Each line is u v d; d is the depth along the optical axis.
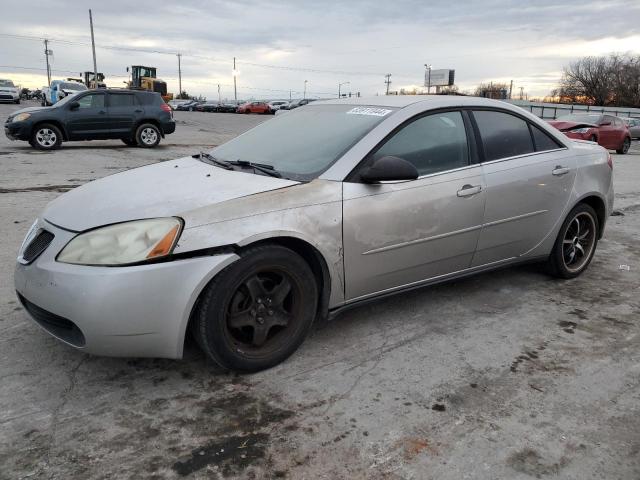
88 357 3.00
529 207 3.90
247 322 2.81
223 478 2.11
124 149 14.38
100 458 2.21
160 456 2.23
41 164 10.71
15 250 4.87
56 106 13.59
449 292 4.14
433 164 3.41
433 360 3.07
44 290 2.56
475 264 3.76
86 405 2.56
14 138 13.28
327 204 2.94
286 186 2.92
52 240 2.68
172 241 2.55
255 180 3.02
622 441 2.40
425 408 2.60
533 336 3.42
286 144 3.52
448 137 3.54
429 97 3.69
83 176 9.29
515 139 3.93
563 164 4.13
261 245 2.76
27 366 2.89
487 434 2.42
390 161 2.97
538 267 4.62
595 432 2.46
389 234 3.17
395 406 2.61
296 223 2.83
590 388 2.83
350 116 3.56
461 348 3.23
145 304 2.50
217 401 2.62
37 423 2.41
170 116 15.08
